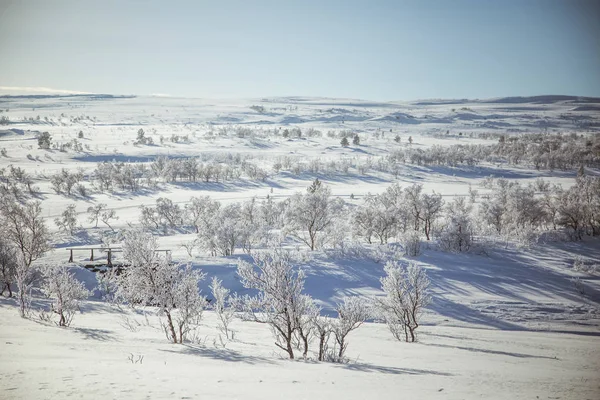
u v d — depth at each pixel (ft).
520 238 258.78
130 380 36.99
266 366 55.62
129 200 467.52
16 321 93.20
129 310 130.82
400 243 244.42
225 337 93.66
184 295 84.43
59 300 99.81
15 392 31.37
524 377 59.36
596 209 273.95
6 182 524.52
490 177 575.79
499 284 187.52
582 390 49.73
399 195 316.19
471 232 240.12
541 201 326.85
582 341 125.70
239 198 469.98
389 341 107.34
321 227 252.62
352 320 75.97
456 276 195.00
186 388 35.37
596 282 191.11
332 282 185.98
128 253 86.33
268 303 76.54
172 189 529.45
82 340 71.82
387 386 44.96
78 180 522.88
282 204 345.10
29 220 191.72
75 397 30.50
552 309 164.45
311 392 38.17
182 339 85.56
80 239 310.86
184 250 251.19
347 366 61.98
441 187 542.57
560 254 233.55
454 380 52.85
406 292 114.11
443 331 132.67
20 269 111.86
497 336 128.16
